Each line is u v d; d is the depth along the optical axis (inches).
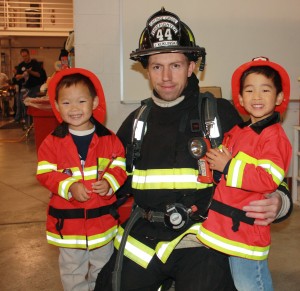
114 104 198.7
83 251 98.8
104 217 93.2
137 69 196.9
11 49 711.7
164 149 75.5
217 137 75.1
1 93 636.7
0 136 453.1
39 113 244.4
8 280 131.7
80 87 90.0
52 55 721.0
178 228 72.6
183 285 71.9
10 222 184.1
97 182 86.3
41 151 91.4
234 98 84.1
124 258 76.7
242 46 202.5
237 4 199.3
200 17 198.4
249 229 71.2
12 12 628.4
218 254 72.9
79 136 92.5
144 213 76.8
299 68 206.8
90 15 192.9
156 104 78.7
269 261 141.1
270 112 76.0
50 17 652.7
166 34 74.7
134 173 79.6
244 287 73.3
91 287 101.3
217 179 74.7
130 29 194.2
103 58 195.6
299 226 171.2
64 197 87.4
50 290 125.6
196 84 79.4
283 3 201.6
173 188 73.8
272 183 68.9
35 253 151.3
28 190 235.9
